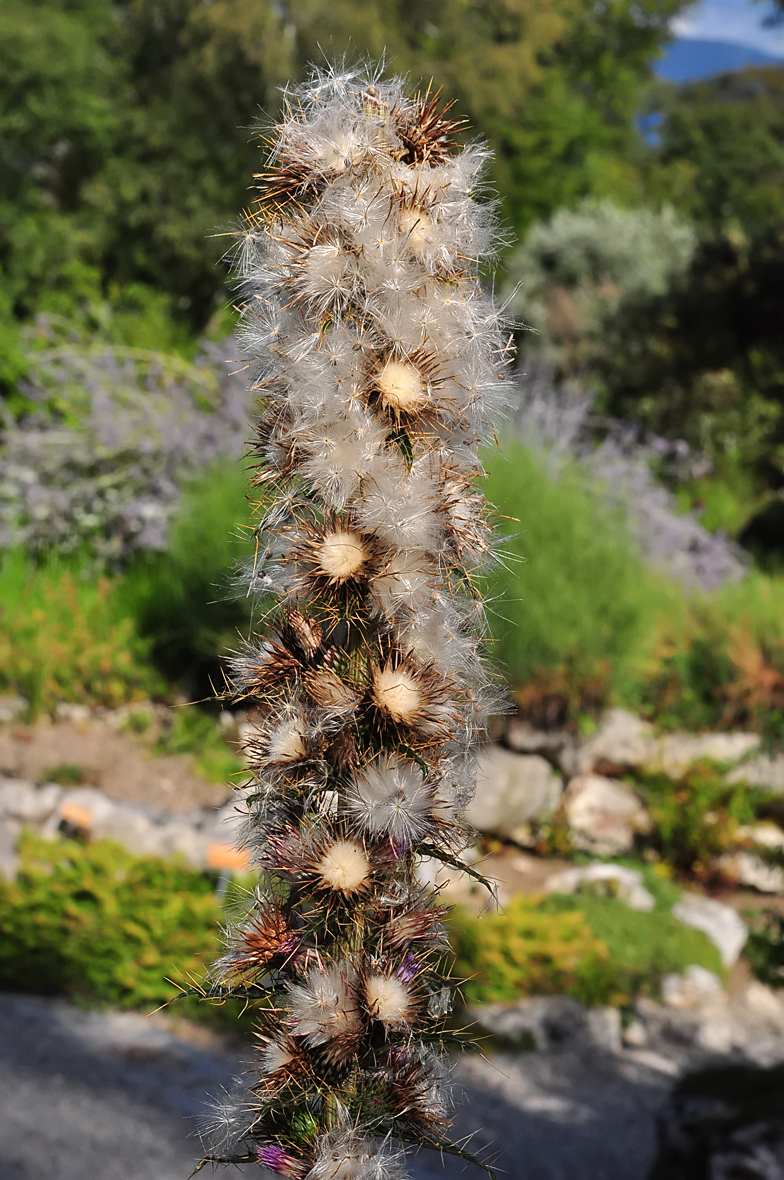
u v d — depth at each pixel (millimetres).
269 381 986
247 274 1006
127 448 10352
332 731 939
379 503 930
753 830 7906
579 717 7633
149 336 15227
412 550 948
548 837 7629
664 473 15484
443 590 978
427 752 966
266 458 1001
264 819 982
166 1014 5117
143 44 20266
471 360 976
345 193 964
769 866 6605
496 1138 4598
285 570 987
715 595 9867
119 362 12266
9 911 5402
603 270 22016
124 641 8688
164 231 19203
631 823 7836
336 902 930
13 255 18891
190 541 8070
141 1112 4137
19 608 9117
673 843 7789
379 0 19969
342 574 928
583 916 6492
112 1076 4430
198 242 19266
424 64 19859
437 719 943
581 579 7672
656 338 19438
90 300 18297
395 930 940
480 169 1034
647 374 18875
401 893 960
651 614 8211
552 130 25078
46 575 10141
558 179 26266
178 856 5934
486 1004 5672
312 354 952
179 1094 4383
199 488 9211
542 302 21594
